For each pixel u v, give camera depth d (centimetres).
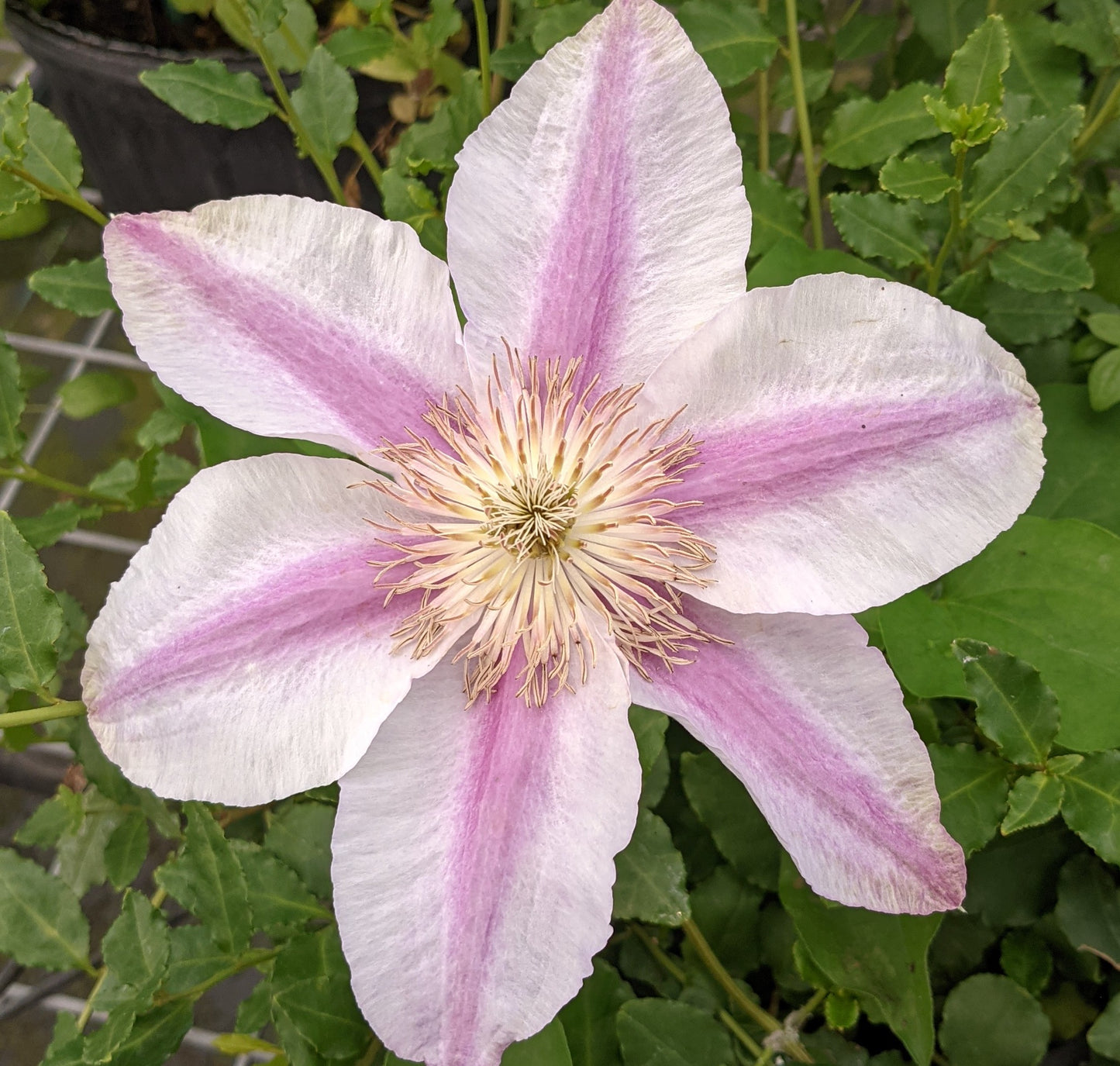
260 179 36
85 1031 35
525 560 18
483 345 18
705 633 18
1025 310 26
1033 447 16
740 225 18
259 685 16
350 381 18
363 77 34
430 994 16
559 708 17
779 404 17
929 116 25
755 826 24
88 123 36
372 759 17
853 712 17
